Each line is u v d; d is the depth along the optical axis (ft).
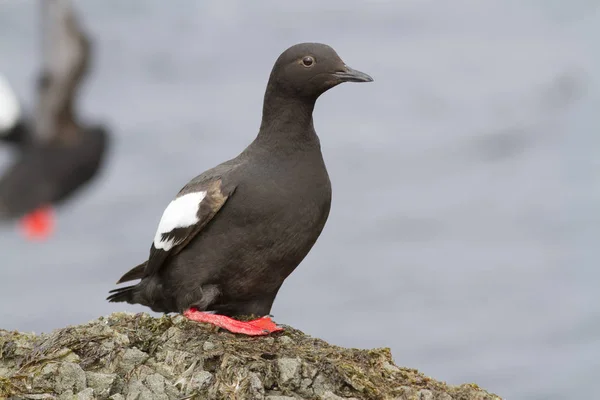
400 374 25.02
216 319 26.17
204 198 26.61
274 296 28.45
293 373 23.81
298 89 27.27
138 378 23.54
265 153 27.27
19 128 71.46
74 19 64.39
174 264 27.50
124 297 29.86
